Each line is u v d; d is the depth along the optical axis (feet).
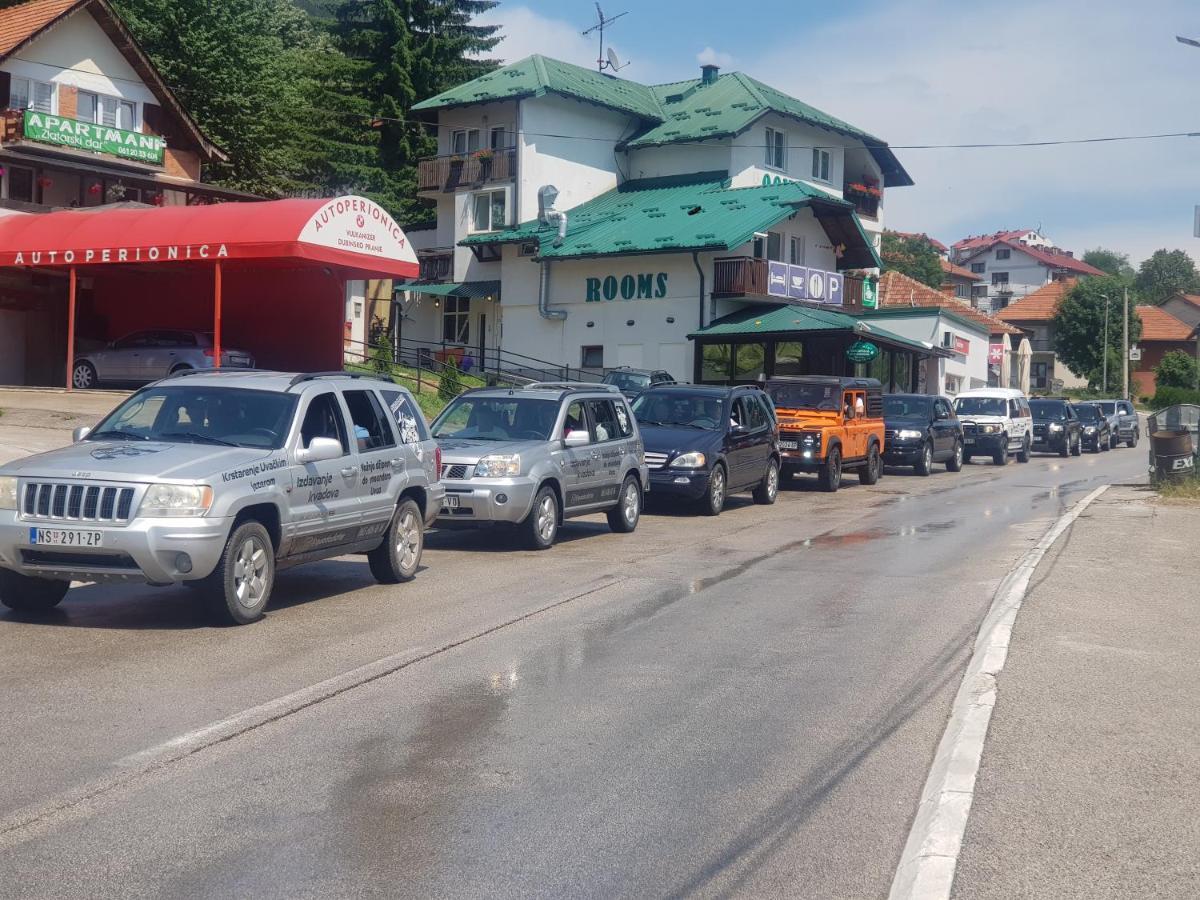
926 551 49.42
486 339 168.96
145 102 120.57
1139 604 34.40
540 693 25.13
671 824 17.46
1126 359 249.14
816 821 17.62
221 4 144.77
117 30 115.03
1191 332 331.16
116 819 17.42
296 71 165.78
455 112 167.43
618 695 25.03
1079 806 17.31
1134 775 18.75
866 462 87.66
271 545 32.76
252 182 150.10
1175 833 16.26
